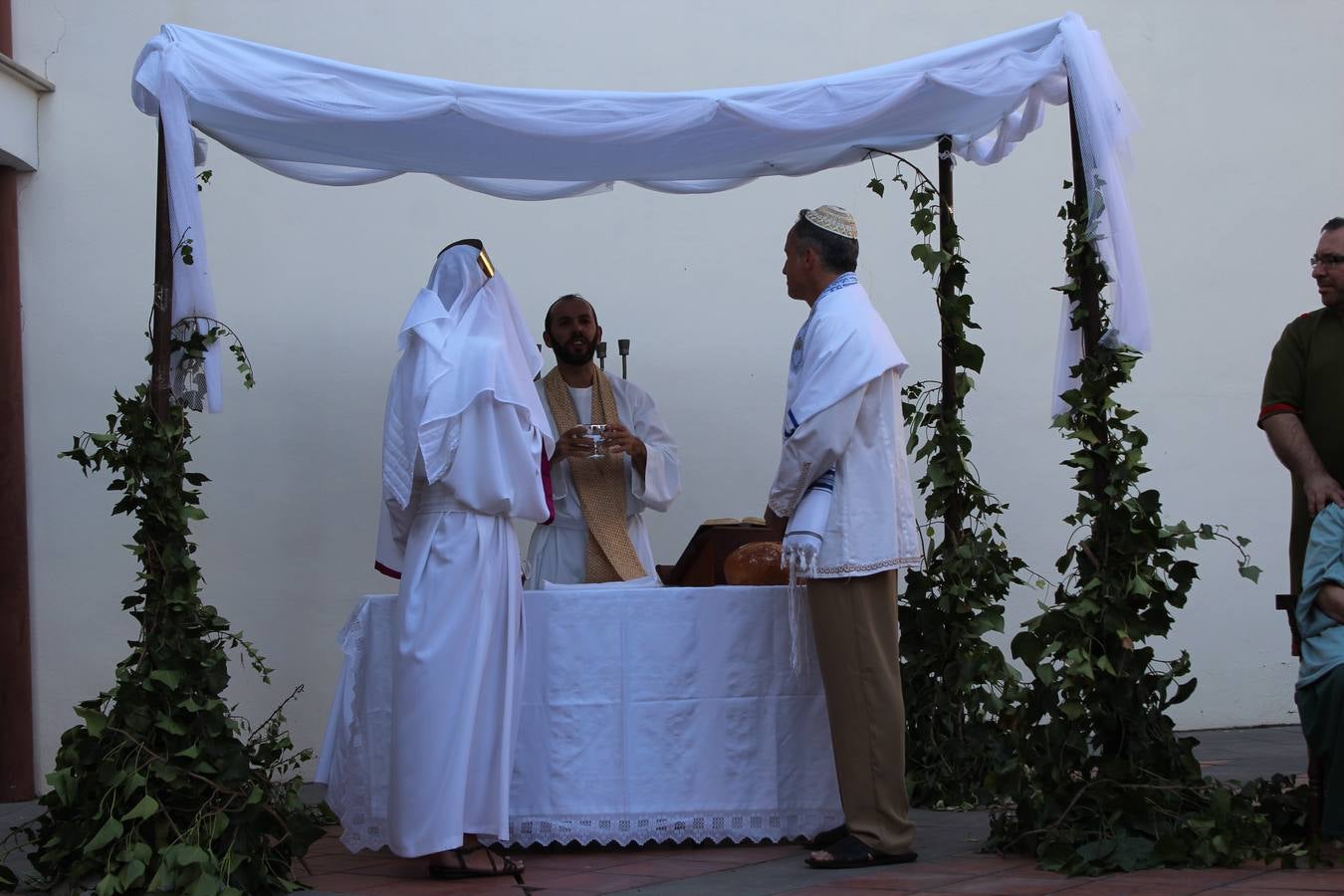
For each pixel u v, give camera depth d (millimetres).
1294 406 4199
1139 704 3953
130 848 3564
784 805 4352
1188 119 6973
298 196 6098
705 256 6426
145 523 3799
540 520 4141
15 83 5820
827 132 4441
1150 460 6793
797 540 4012
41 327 5926
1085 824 3902
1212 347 6895
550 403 5168
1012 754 4168
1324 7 7137
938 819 4836
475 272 4227
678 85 6445
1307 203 7051
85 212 5984
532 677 4320
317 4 6156
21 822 5117
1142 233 6883
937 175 6609
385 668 4262
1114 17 6926
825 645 4055
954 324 5219
